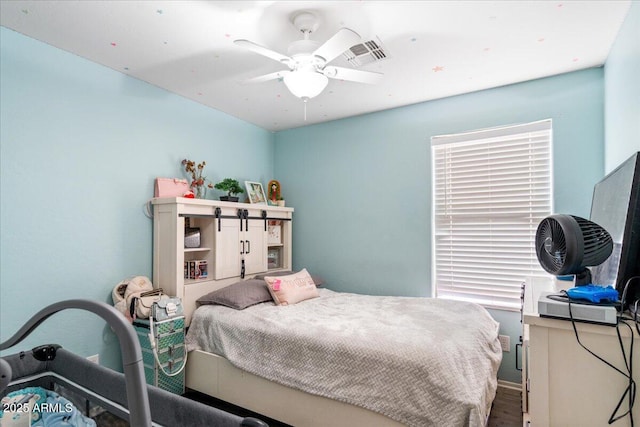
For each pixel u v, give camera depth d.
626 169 1.30
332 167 3.79
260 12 1.88
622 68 1.96
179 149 3.08
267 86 2.90
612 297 1.04
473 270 3.01
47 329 2.18
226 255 3.10
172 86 2.90
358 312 2.54
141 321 2.43
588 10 1.85
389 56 2.26
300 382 2.01
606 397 1.00
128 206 2.67
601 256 1.09
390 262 3.40
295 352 2.08
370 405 1.77
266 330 2.24
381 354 1.81
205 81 2.80
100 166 2.49
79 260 2.36
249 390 2.26
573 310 1.02
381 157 3.47
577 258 1.04
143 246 2.76
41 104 2.18
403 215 3.34
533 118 2.75
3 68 2.02
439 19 1.94
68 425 1.59
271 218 3.64
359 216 3.60
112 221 2.56
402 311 2.54
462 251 3.06
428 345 1.79
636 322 0.96
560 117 2.65
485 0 1.77
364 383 1.82
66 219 2.29
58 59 2.27
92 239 2.43
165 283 2.72
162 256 2.75
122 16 1.92
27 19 1.95
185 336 2.63
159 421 1.34
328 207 3.81
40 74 2.18
